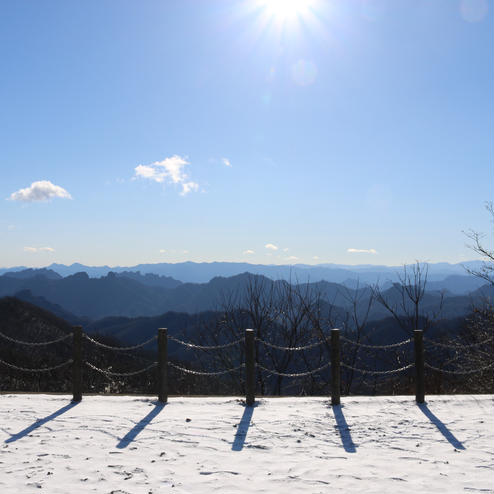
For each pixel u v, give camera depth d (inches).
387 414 372.2
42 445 290.4
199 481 233.5
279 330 844.0
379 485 228.7
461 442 301.6
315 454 277.9
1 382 1257.4
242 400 421.7
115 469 249.8
